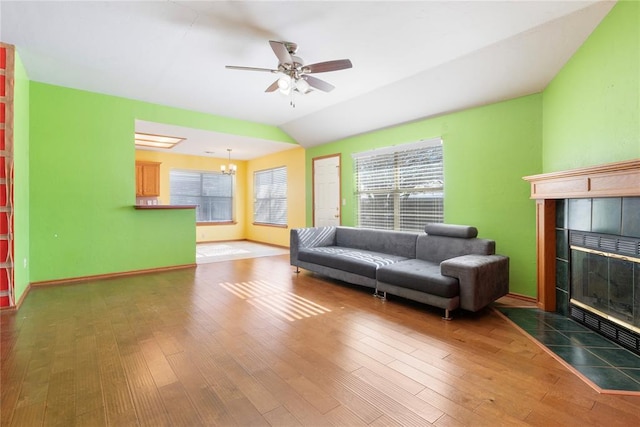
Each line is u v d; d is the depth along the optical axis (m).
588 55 2.57
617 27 2.21
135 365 2.03
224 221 8.83
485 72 3.37
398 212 4.94
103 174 4.45
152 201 7.45
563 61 2.91
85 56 3.31
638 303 2.16
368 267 3.59
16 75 3.22
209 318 2.88
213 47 3.12
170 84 4.09
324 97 4.53
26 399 1.66
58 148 4.12
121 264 4.61
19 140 3.38
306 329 2.64
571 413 1.56
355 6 2.44
